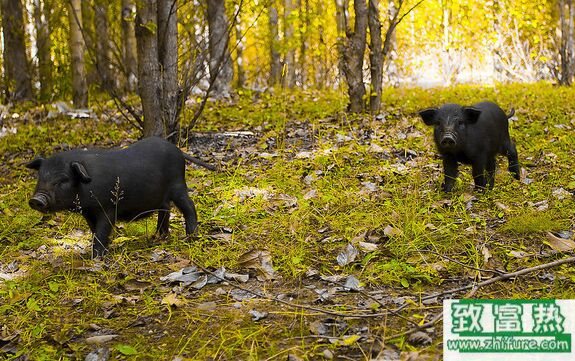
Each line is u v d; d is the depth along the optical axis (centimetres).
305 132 1082
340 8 1894
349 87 1275
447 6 2327
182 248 633
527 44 2308
